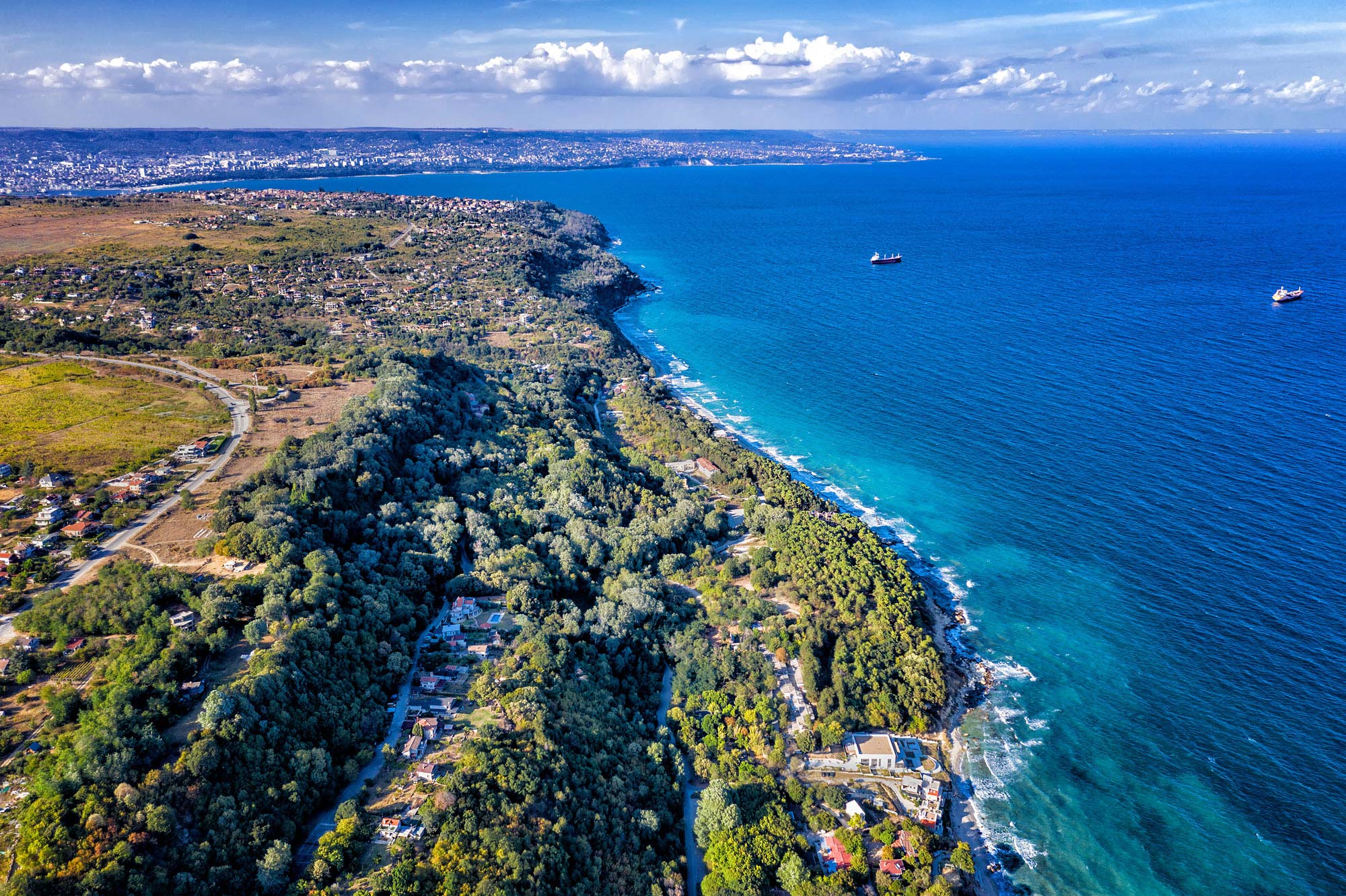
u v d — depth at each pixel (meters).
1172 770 137.75
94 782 93.81
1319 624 165.12
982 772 138.75
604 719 135.75
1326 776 134.00
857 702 149.75
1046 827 128.62
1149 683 155.75
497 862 100.19
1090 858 123.81
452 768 114.56
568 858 106.75
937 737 145.88
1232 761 138.38
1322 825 126.44
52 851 86.00
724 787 126.44
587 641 157.88
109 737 98.06
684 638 163.38
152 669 111.00
